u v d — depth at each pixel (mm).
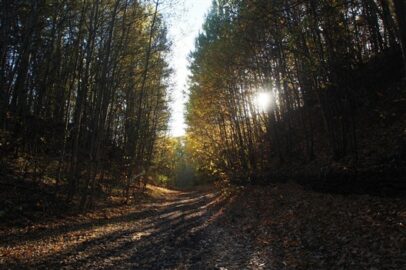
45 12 18562
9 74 19016
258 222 13281
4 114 18531
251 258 8688
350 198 12219
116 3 18188
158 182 57562
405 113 15117
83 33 20438
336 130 16375
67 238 11766
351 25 18891
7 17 17219
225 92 26266
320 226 10281
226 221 15148
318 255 8047
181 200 33469
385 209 9930
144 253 9711
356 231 8969
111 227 14633
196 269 8047
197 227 14453
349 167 13680
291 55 18234
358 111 17844
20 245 10367
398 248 7309
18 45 20141
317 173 15617
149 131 39250
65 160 22453
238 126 26781
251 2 12766
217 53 22891
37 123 21516
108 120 29688
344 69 15711
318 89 16266
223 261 8641
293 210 13023
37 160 18938
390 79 17922
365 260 7164
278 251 9000
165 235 12633
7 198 14906
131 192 31578
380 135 14961
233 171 26297
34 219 14188
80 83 21891
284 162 21406
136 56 23156
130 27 20562
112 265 8414
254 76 22844
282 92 23156
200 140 33156
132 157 30359
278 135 23016
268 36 18406
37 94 24266
